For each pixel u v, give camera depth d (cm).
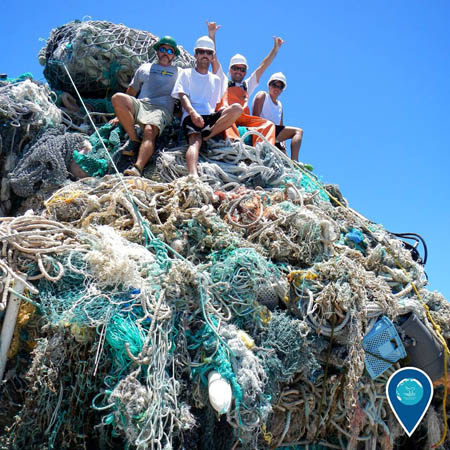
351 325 576
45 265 527
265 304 581
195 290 526
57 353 503
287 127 913
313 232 627
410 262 689
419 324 619
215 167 721
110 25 906
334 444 615
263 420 512
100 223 612
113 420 463
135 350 477
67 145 738
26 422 505
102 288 509
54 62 904
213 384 491
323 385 579
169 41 792
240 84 903
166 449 458
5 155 745
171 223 600
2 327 530
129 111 748
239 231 632
